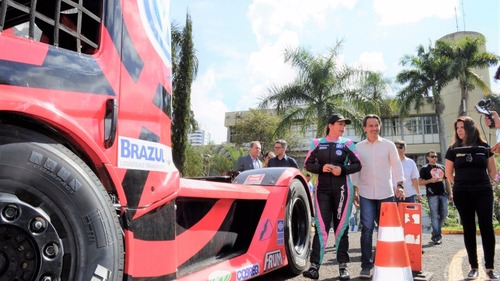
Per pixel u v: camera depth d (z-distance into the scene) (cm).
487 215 456
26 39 178
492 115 462
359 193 518
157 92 237
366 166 510
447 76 3288
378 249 307
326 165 473
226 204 367
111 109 203
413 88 3434
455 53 3341
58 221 169
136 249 212
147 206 218
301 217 484
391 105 2508
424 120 4522
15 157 161
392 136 4566
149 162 224
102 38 208
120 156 206
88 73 197
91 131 194
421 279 449
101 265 178
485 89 3281
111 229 184
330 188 480
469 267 541
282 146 764
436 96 3394
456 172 474
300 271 461
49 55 184
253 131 3938
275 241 416
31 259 162
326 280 468
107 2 213
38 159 166
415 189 738
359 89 2269
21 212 159
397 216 310
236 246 388
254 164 798
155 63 239
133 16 228
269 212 417
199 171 3080
